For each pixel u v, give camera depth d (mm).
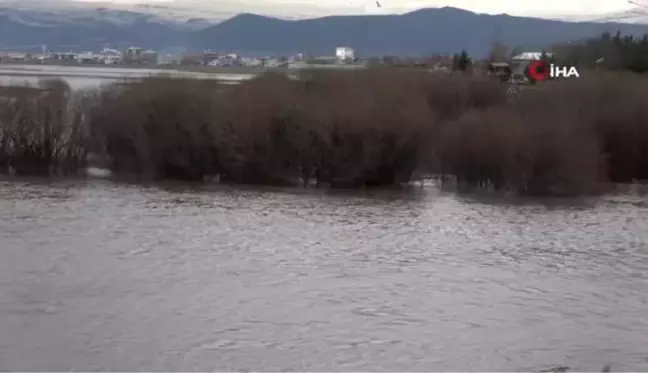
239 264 42531
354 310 35312
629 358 30266
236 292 37500
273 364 29031
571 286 39969
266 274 40812
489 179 65250
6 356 29188
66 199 58250
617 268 43500
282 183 66375
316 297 37094
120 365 28578
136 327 32406
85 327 32219
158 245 46094
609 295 38438
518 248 47719
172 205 57281
